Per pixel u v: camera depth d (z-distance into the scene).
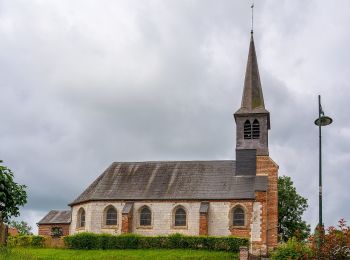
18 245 55.03
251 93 63.12
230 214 56.84
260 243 55.22
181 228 57.59
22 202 29.91
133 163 64.38
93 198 60.00
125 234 55.59
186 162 63.12
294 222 70.81
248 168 59.75
